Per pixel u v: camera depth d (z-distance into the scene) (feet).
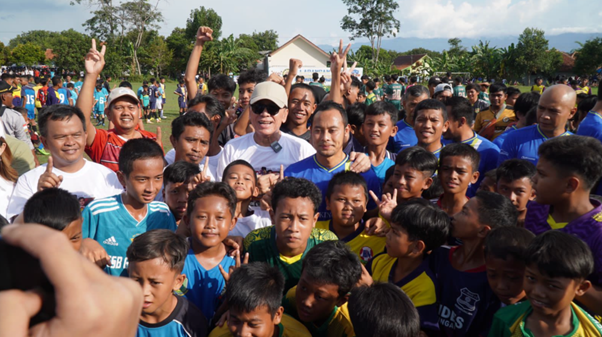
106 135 14.23
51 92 45.14
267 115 12.59
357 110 15.56
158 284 7.02
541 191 7.99
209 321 8.52
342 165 11.89
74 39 181.98
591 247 7.38
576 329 6.00
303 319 7.59
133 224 9.57
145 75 207.72
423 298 8.03
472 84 31.48
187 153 12.29
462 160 10.27
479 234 8.02
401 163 10.52
